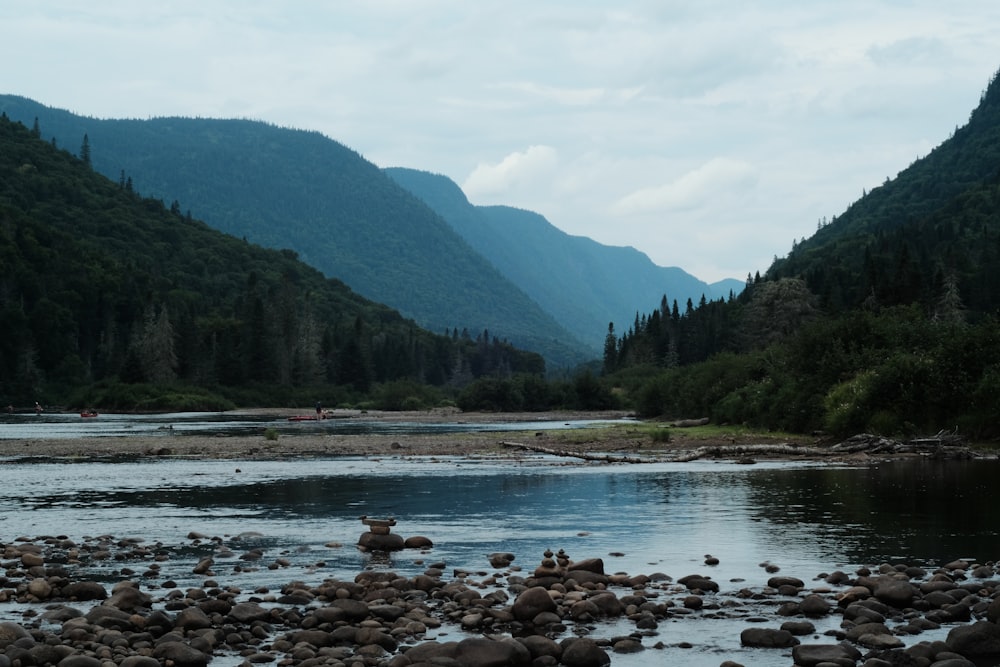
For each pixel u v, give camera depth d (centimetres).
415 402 16162
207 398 15138
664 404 10325
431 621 1576
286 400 16812
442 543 2375
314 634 1488
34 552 2236
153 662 1322
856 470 4138
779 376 6981
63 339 17712
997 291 14400
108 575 1991
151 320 17388
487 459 5031
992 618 1488
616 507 2988
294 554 2247
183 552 2261
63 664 1301
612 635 1504
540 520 2736
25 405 15412
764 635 1440
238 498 3322
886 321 6831
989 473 3875
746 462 4647
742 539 2355
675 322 19412
